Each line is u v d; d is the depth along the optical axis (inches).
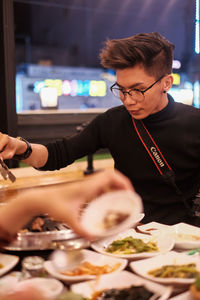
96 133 92.8
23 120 178.4
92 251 53.5
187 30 333.4
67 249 49.0
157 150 84.2
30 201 35.3
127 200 37.7
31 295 33.9
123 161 88.7
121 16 523.5
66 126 195.2
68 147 89.6
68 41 562.9
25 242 50.9
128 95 75.4
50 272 45.6
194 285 39.1
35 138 184.1
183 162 84.4
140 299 38.3
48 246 50.3
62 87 417.4
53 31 539.8
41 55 547.8
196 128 84.1
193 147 84.1
